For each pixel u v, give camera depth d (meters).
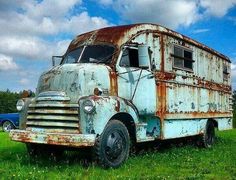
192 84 12.70
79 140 7.82
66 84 8.57
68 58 10.17
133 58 9.90
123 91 9.32
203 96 13.58
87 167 8.38
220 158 10.56
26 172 7.82
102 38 9.91
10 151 11.34
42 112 8.47
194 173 8.20
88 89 8.58
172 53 11.47
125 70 9.47
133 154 10.04
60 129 8.23
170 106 11.12
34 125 8.60
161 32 10.96
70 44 10.53
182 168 8.85
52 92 8.52
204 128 13.38
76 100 8.39
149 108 10.00
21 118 8.98
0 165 8.70
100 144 8.12
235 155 11.19
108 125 8.35
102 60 9.47
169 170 8.53
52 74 8.88
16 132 8.56
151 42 10.52
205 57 14.03
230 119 16.56
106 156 8.27
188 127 12.28
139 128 9.41
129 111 8.98
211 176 7.93
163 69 10.89
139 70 9.84
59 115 8.30
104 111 8.18
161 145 12.34
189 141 13.52
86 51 9.88
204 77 13.80
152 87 10.20
